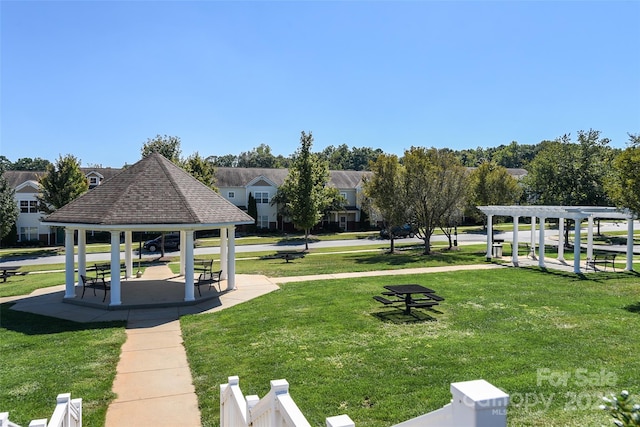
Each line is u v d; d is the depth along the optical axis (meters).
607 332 10.22
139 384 8.07
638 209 14.96
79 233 17.70
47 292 17.47
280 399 3.64
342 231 55.34
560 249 24.12
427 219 27.94
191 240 14.95
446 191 27.75
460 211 28.94
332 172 60.75
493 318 11.62
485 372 7.79
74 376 8.37
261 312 12.97
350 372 7.98
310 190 33.81
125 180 16.28
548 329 10.52
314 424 6.09
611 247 31.28
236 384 5.59
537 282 17.02
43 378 8.26
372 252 31.25
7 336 11.22
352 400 6.84
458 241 38.75
